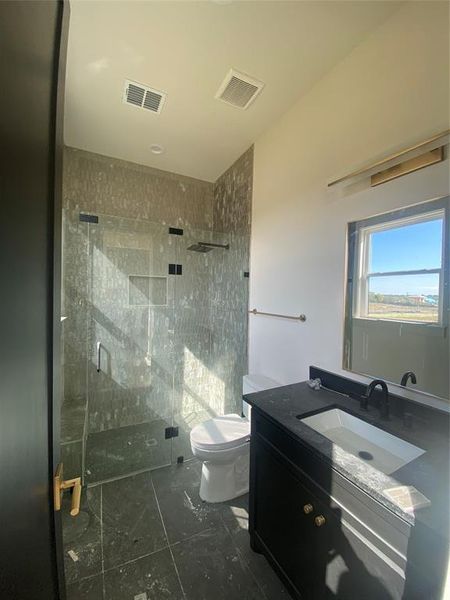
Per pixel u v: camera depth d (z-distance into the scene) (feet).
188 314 9.00
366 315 4.43
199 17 3.99
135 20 4.04
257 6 3.84
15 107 1.28
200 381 9.11
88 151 7.77
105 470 6.44
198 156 8.05
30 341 1.52
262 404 4.25
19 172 1.34
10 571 1.28
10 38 1.22
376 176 4.22
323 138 5.18
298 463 3.40
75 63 4.79
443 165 3.44
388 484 2.48
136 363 8.27
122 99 5.71
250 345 7.50
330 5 3.83
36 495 1.61
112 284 7.94
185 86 5.35
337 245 4.92
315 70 4.99
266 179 6.83
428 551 2.06
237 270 8.15
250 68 4.92
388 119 4.06
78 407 7.10
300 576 3.36
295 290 5.90
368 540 2.53
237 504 5.45
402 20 3.85
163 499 5.58
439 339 3.49
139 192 8.54
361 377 4.49
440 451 3.07
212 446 5.22
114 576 4.04
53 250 1.83
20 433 1.40
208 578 4.02
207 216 9.68
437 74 3.48
